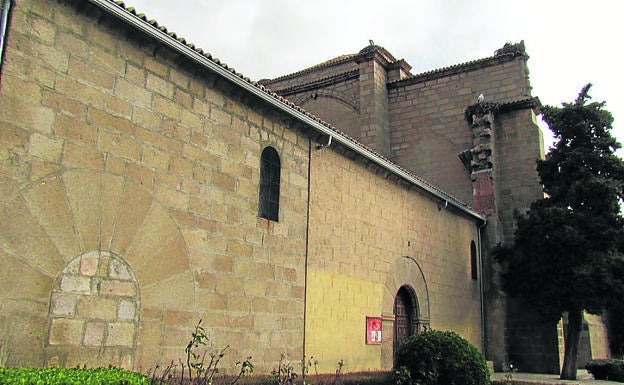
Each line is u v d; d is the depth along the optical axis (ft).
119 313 24.62
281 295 34.32
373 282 45.09
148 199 26.53
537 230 59.26
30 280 21.43
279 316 33.94
